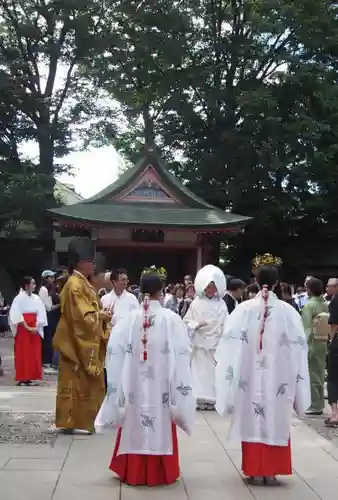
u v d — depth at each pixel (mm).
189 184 32812
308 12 30516
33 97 31672
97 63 32219
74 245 7637
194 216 27375
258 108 29781
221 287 9680
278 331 5766
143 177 28172
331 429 8594
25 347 11844
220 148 32094
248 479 5875
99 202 27875
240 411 5750
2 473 5914
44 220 31328
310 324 9727
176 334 5719
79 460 6398
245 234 33031
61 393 7594
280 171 32219
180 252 29219
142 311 5754
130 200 28078
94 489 5473
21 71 31797
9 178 29984
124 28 32250
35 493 5336
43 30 32438
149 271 5992
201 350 9539
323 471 6246
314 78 30656
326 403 11062
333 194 32188
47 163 33250
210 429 8078
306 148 31094
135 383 5652
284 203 31938
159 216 27125
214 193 31844
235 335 5820
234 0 32688
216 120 33438
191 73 32156
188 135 33781
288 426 5688
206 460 6555
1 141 33031
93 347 7461
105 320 7652
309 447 7301
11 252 33625
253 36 32938
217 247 30953
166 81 32156
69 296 7500
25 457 6488
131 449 5590
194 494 5406
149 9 31625
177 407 5617
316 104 31156
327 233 33312
